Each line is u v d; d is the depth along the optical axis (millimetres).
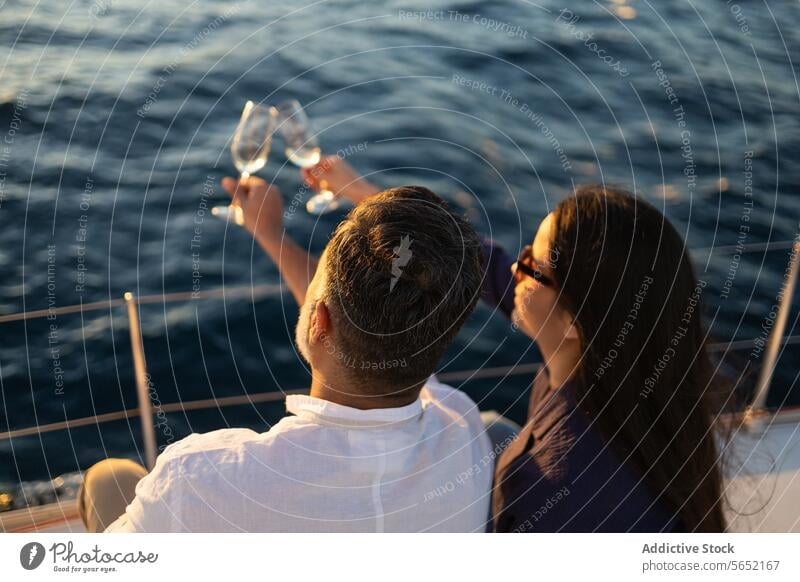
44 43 5637
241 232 4617
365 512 958
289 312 4188
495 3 7031
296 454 937
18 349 3787
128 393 3656
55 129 4977
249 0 6648
